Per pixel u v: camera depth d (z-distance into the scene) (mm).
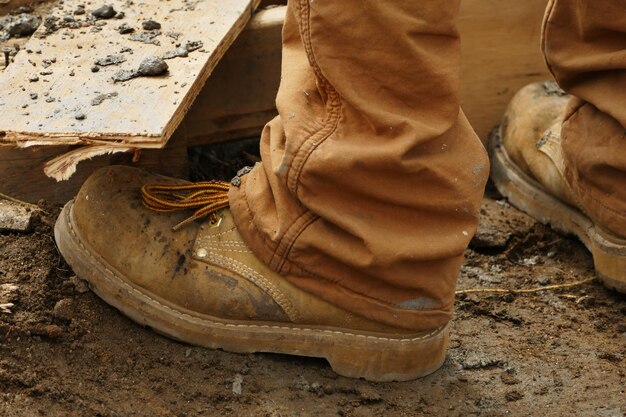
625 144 3758
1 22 4297
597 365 3557
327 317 3289
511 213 4633
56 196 4082
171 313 3328
